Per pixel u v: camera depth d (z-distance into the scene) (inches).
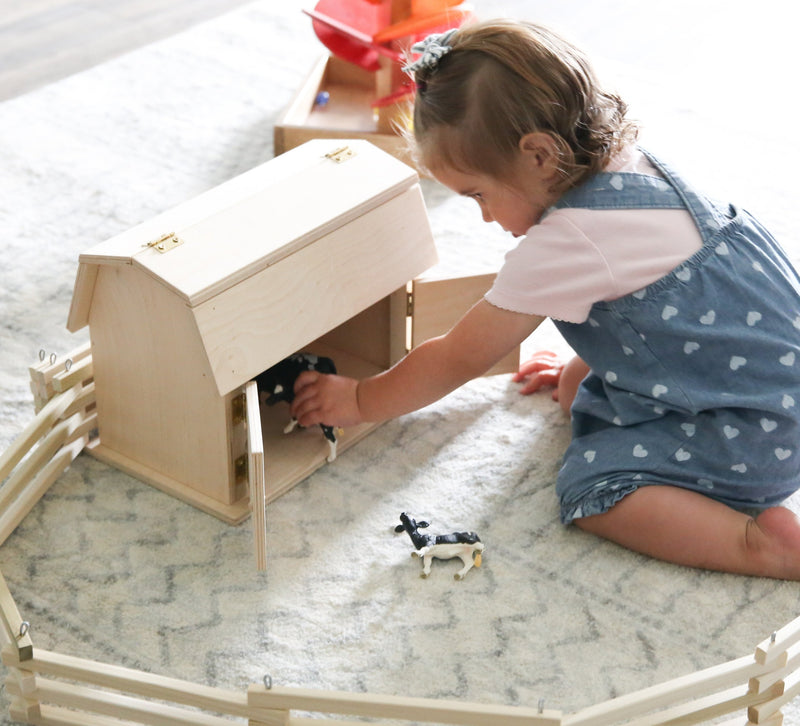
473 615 45.7
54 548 48.3
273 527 49.6
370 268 50.8
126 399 50.6
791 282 48.1
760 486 47.9
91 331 49.7
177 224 48.3
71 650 43.6
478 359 48.3
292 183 51.1
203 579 47.0
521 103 43.1
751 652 44.4
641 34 97.0
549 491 52.0
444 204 72.7
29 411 55.7
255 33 93.9
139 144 78.3
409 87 73.1
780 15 100.3
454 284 54.7
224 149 78.0
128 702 39.1
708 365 46.7
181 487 51.0
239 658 43.6
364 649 44.2
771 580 47.6
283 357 47.6
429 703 37.2
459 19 72.4
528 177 45.2
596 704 40.9
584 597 46.6
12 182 73.5
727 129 80.7
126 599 45.9
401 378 49.6
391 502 51.3
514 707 37.0
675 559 47.9
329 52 81.5
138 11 99.1
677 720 39.6
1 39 94.0
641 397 48.0
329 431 52.1
